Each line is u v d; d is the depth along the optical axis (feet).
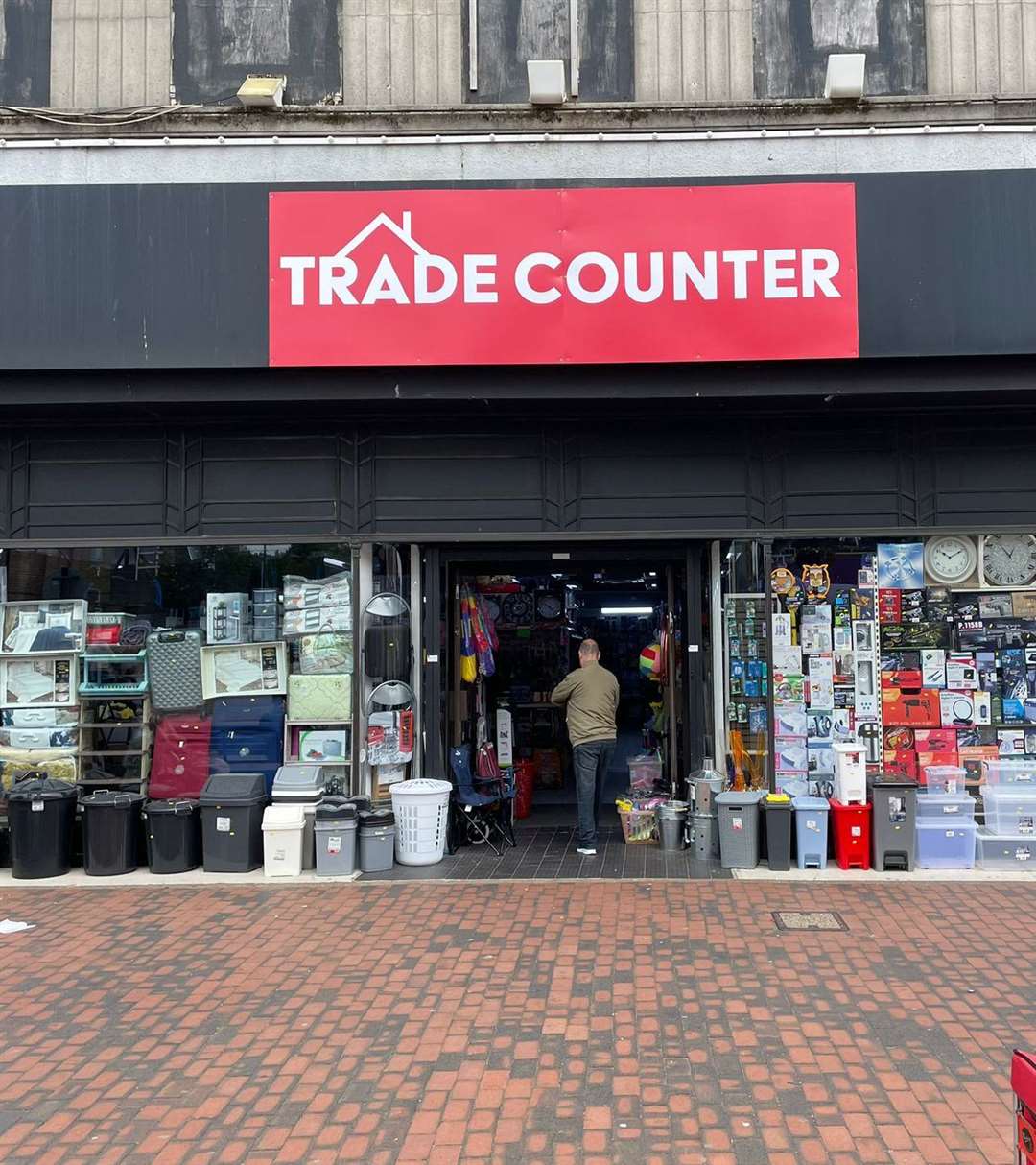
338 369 24.17
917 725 25.95
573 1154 11.59
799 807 23.91
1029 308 23.07
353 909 21.17
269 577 26.61
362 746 26.25
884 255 23.29
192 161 25.35
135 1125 12.41
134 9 26.48
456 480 26.27
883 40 25.99
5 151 25.39
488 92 26.25
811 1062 13.73
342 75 26.35
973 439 25.76
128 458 26.61
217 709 26.58
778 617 26.27
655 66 26.09
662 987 16.39
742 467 26.00
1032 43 25.67
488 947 18.51
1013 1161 11.30
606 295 23.61
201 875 24.21
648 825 26.81
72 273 24.11
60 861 24.36
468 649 28.40
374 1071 13.69
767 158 24.91
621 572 29.32
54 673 26.71
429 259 23.75
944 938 18.74
